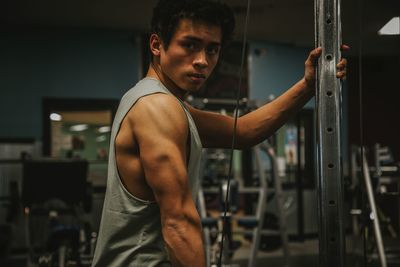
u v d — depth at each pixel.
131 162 1.17
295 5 6.15
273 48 8.56
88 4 6.90
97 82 8.12
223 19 1.19
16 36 7.88
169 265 1.16
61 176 4.41
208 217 5.30
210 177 5.81
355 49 3.59
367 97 8.41
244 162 8.36
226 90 8.24
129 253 1.16
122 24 7.86
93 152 8.54
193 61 1.17
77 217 4.50
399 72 8.25
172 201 1.09
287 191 8.31
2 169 7.52
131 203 1.17
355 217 5.24
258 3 6.05
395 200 6.99
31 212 4.50
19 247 7.22
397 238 7.04
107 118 9.23
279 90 8.57
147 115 1.13
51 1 6.78
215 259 4.78
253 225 5.45
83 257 3.87
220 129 1.50
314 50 1.23
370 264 5.33
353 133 8.09
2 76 7.81
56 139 8.14
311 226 8.37
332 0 1.22
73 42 8.08
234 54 8.32
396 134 8.62
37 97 7.93
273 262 6.48
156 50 1.23
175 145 1.12
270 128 1.51
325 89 1.20
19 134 7.83
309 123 6.27
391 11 5.46
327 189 1.18
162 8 1.18
